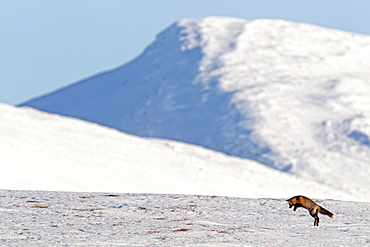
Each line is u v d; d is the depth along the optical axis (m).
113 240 48.56
